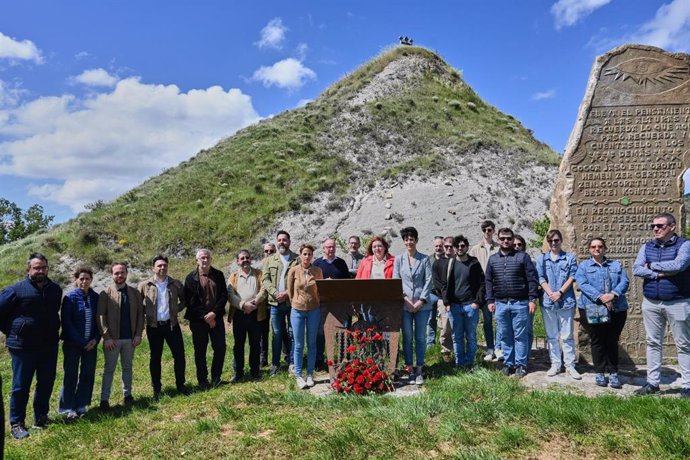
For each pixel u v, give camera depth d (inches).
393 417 223.9
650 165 326.0
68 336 271.3
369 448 196.7
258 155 1054.4
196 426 229.0
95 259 789.9
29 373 253.3
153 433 231.1
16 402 249.4
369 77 1365.7
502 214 853.8
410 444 199.0
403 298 293.7
